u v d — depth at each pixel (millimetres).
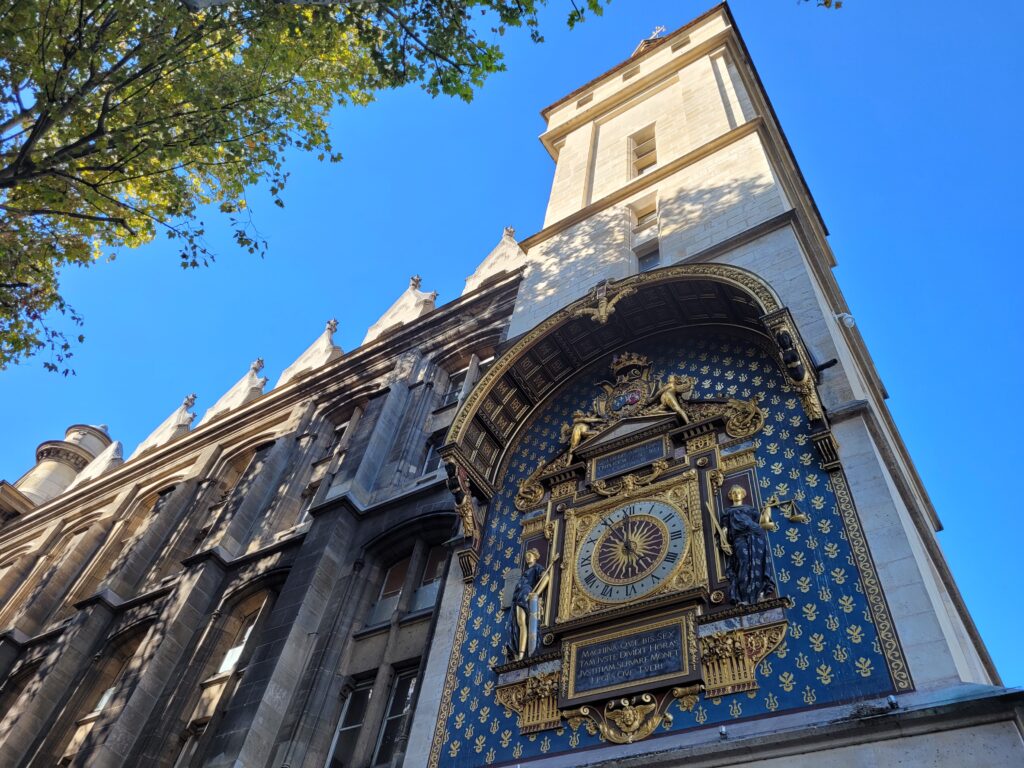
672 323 17578
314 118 19359
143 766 19594
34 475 52500
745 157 21438
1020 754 8547
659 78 29047
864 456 12672
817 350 14641
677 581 12906
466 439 17312
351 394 30297
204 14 17609
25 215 17781
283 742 16766
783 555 12344
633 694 11898
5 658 28734
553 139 30641
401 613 18625
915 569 10977
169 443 37062
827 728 9727
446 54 15914
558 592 14320
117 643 25594
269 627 19234
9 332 17781
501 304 27609
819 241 25297
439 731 13766
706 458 14523
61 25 15484
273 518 26422
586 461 16297
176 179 18094
